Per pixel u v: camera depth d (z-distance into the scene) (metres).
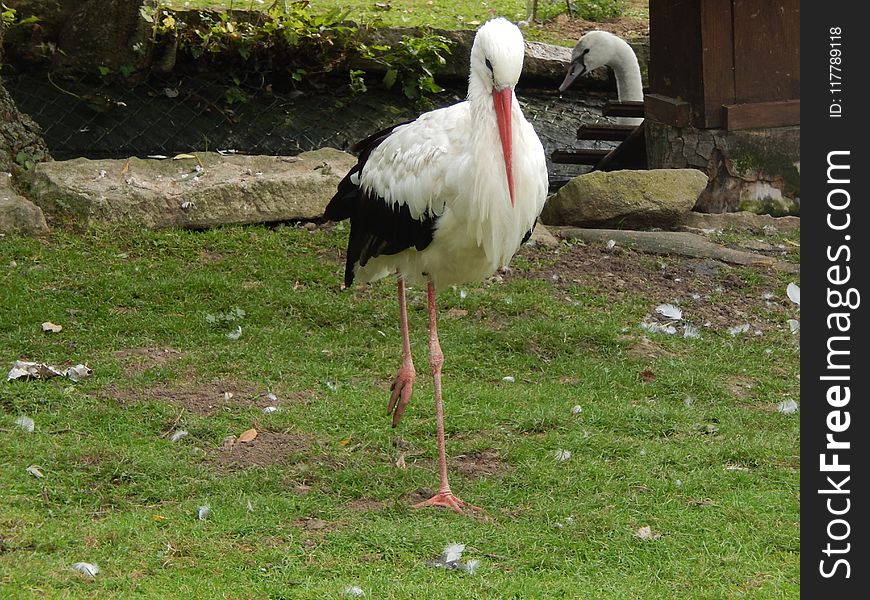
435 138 6.84
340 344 9.19
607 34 17.09
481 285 10.72
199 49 16.53
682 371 9.05
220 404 7.86
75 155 14.87
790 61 13.29
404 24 19.44
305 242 11.38
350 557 5.87
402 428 7.68
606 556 6.06
